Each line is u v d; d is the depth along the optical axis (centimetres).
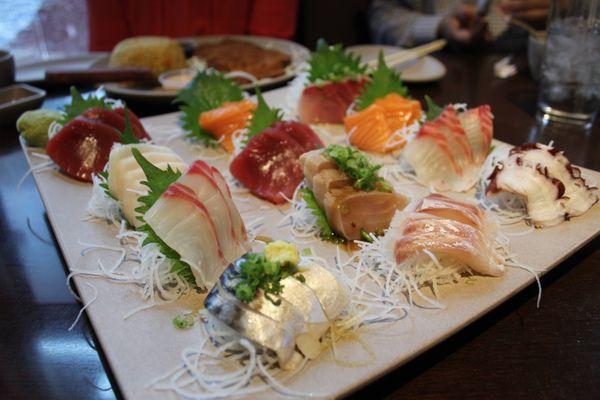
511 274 29
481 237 30
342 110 52
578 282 31
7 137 51
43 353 26
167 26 90
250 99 56
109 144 41
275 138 40
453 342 27
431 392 24
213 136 48
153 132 50
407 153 41
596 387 24
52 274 32
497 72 70
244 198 39
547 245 32
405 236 29
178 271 28
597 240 35
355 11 95
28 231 37
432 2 87
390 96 49
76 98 46
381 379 25
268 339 23
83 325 28
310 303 24
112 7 86
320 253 32
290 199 38
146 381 22
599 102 52
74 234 34
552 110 55
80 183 40
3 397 23
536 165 34
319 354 24
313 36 96
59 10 96
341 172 34
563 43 51
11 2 93
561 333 27
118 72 58
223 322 23
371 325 25
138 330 25
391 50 74
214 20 91
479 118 42
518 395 24
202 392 22
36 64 68
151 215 28
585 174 40
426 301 27
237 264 25
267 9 90
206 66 68
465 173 40
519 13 68
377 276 29
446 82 67
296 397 21
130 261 31
